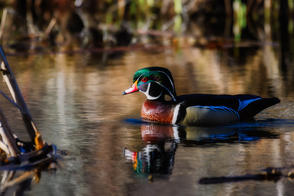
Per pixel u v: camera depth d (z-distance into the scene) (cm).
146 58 2233
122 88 1631
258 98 1280
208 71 1903
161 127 1206
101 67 2020
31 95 1530
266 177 845
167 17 3234
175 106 1243
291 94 1505
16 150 927
